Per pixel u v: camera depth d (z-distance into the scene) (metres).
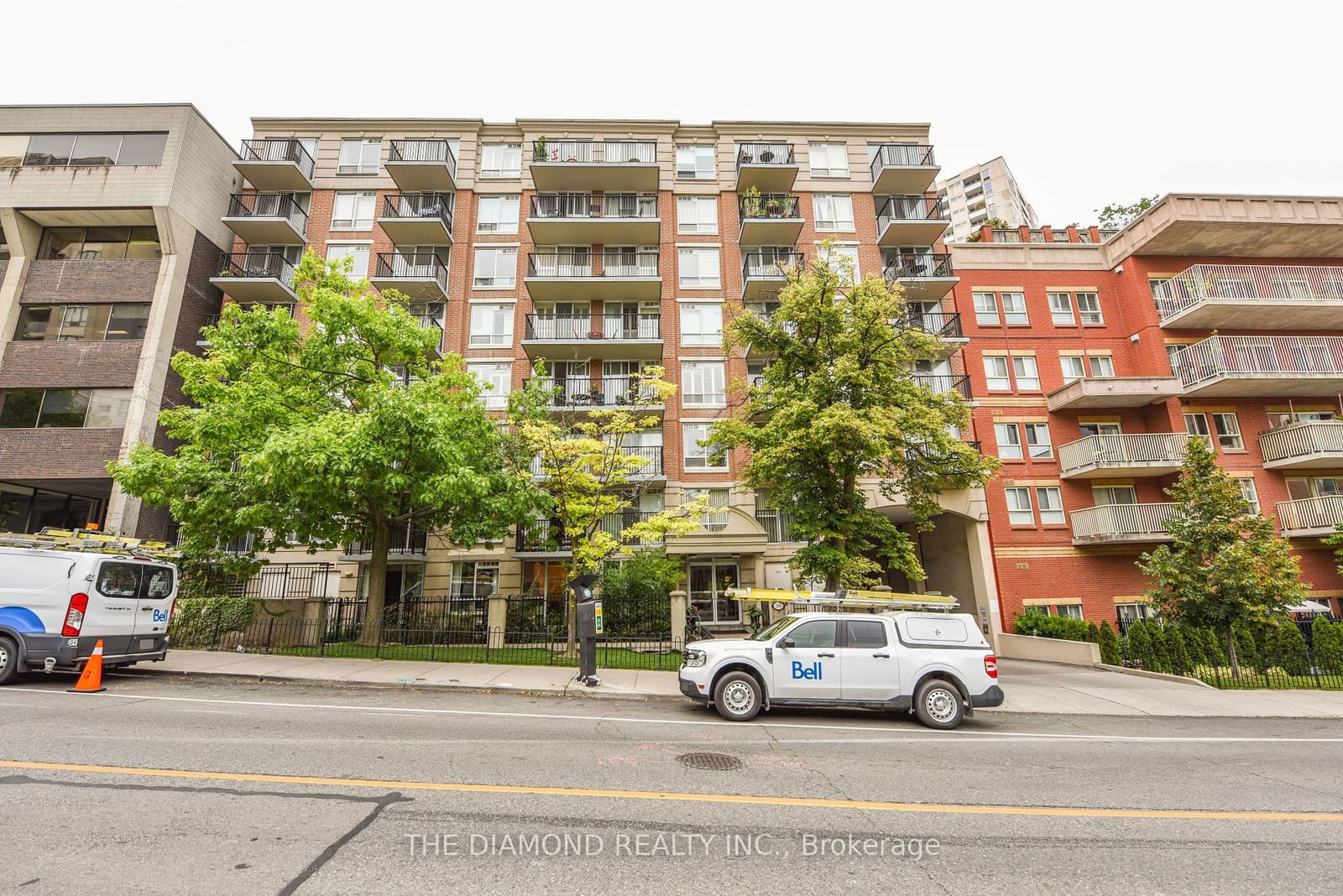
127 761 5.91
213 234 25.39
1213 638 14.74
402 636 16.52
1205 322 23.88
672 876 3.94
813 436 13.34
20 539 9.98
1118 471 22.50
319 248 26.52
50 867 3.75
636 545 22.78
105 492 23.02
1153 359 23.86
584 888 3.74
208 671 11.52
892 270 25.59
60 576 9.92
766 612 21.94
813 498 14.92
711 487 24.44
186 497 14.55
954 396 16.09
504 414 24.78
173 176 23.41
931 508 16.23
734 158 28.22
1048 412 24.23
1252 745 8.57
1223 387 22.61
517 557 22.89
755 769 6.43
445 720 8.36
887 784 6.08
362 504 14.88
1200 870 4.25
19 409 21.83
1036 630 20.78
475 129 28.27
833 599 10.70
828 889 3.83
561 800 5.27
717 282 27.09
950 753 7.50
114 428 21.59
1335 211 23.50
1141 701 12.14
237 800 4.97
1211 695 12.80
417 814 4.82
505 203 27.83
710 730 8.44
